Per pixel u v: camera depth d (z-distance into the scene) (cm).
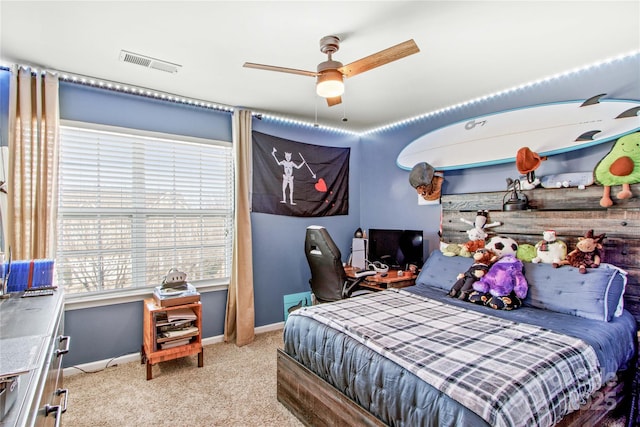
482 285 254
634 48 232
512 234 293
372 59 195
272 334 371
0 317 141
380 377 161
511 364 148
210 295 346
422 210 388
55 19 193
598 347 176
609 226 240
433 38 217
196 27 203
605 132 246
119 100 296
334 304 248
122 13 188
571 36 215
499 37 216
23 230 246
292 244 403
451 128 347
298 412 214
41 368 96
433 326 199
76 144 281
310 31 208
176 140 326
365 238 430
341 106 354
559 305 229
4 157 244
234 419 215
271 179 383
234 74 269
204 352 321
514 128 297
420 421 139
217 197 356
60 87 271
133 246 308
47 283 195
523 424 122
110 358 292
